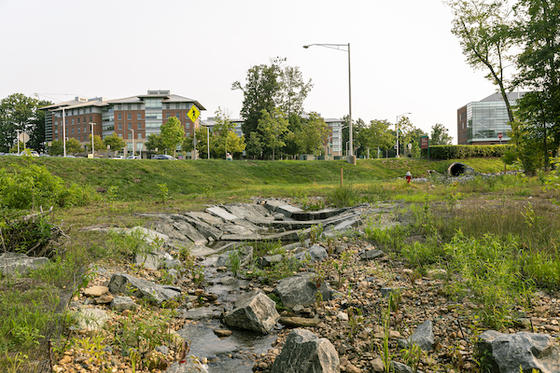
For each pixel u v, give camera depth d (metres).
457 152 41.94
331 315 5.51
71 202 13.85
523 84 25.75
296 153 71.75
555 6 24.44
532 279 5.59
